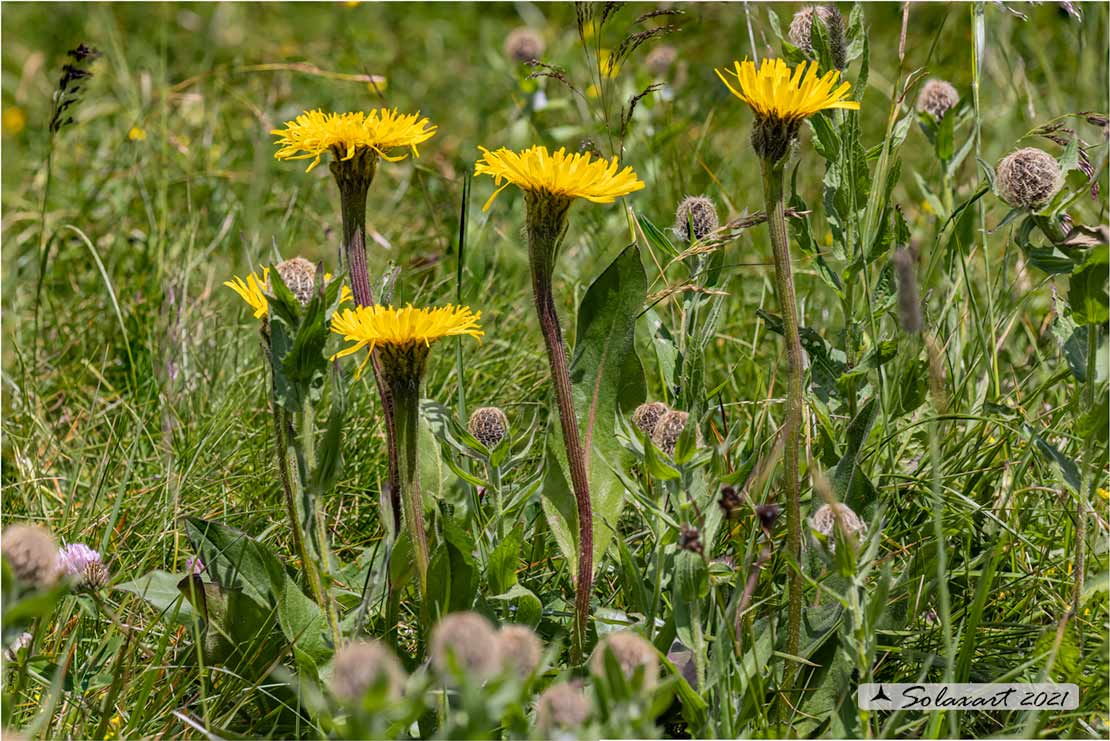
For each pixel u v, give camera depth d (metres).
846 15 3.39
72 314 4.97
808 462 2.99
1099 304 2.65
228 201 5.86
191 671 2.82
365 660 1.97
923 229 4.94
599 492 2.87
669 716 2.81
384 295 2.91
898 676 2.88
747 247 5.16
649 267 4.78
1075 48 5.91
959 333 3.85
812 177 5.73
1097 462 3.02
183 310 4.64
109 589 2.99
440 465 3.03
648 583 2.96
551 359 2.56
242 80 7.12
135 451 3.70
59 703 2.81
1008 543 3.18
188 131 6.47
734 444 3.53
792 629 2.65
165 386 4.38
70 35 8.22
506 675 1.97
